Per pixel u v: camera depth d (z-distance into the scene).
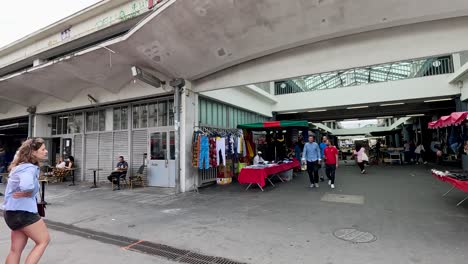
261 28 6.28
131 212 5.84
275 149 12.19
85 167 11.51
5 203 2.69
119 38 6.73
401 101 13.99
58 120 12.84
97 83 8.84
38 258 2.68
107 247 3.79
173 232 4.41
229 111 11.86
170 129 9.26
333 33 6.24
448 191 7.19
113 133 10.73
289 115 19.55
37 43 10.73
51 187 9.79
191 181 8.55
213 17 6.10
